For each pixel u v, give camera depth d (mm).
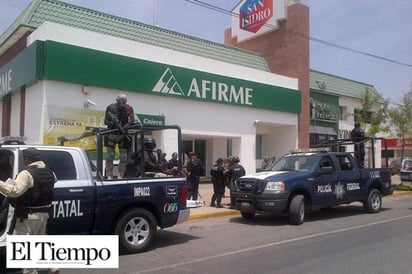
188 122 18875
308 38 25094
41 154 6637
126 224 7543
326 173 11828
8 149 6293
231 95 20531
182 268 6648
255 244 8492
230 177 13562
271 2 25500
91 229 7098
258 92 21906
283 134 24812
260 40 26359
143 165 8062
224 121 20438
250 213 12016
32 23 16266
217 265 6812
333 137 28297
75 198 6801
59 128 14875
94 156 14500
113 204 7285
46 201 5473
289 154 12891
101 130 7824
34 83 15453
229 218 12234
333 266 6680
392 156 39781
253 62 24719
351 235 9445
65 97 15070
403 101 25578
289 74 24719
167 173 9523
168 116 18125
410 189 21422
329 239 8984
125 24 19391
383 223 11258
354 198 12734
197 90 19109
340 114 30453
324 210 14148
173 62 18516
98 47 16109
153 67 17438
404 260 7059
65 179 6809
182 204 8414
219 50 23219
